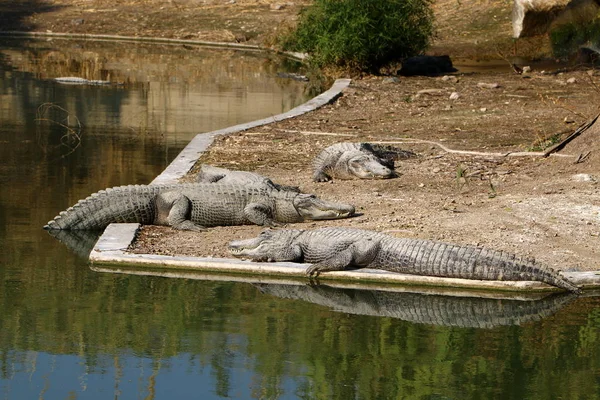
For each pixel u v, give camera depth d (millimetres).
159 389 11305
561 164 22781
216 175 20250
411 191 20609
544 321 13914
